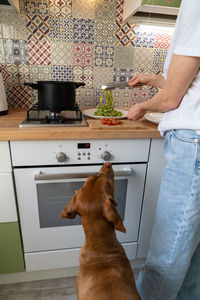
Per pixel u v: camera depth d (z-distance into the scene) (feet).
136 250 4.23
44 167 3.33
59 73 4.75
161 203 2.87
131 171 3.49
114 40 4.70
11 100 4.77
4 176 3.21
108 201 2.21
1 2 3.86
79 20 4.46
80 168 3.41
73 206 2.37
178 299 3.63
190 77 2.25
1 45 4.39
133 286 2.21
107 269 2.24
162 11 3.88
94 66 4.82
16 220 3.51
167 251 2.88
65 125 3.31
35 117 3.76
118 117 3.92
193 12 1.98
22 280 4.16
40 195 3.47
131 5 4.00
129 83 3.72
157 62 5.03
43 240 3.80
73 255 3.99
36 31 4.40
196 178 2.46
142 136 3.32
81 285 2.26
